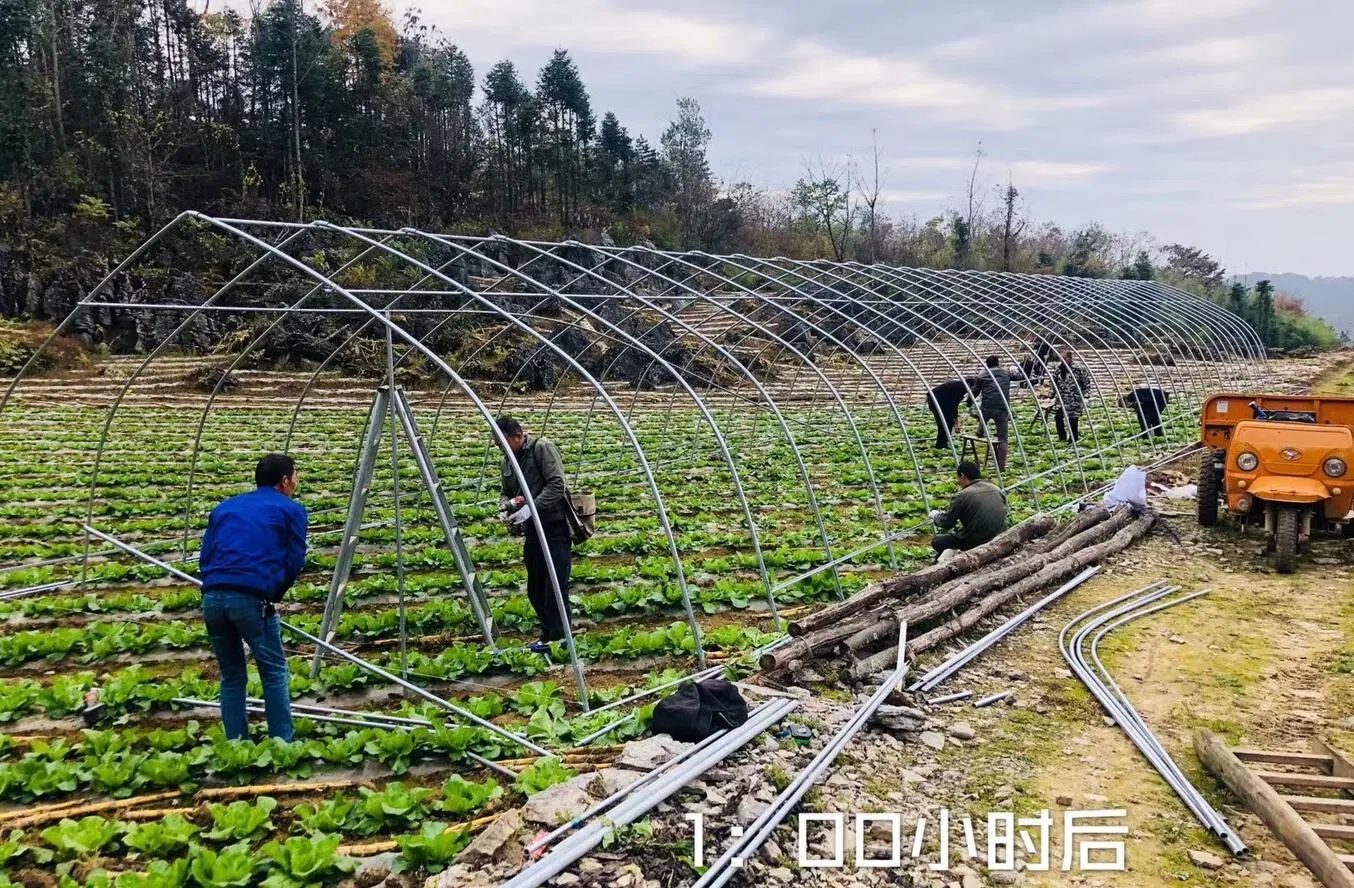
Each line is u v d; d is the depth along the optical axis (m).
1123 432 24.86
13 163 41.84
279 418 28.88
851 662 8.35
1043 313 24.53
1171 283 68.69
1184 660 9.08
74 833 5.71
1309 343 57.47
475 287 38.88
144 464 20.55
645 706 7.51
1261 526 14.12
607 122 64.94
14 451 21.91
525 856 5.21
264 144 52.28
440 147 59.97
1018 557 11.77
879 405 32.03
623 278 42.47
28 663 9.15
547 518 9.23
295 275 38.72
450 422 28.70
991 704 8.02
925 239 74.56
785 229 72.56
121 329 39.25
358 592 11.41
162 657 9.41
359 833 5.95
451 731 7.06
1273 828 5.93
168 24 58.47
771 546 14.08
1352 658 9.05
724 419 29.34
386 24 66.88
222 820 5.89
